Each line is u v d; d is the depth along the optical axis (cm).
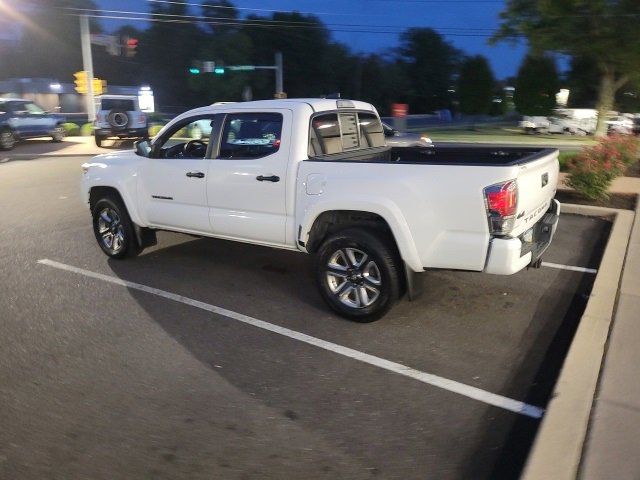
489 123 5916
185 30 7225
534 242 500
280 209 531
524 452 324
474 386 396
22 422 350
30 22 7125
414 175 449
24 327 494
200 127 625
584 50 1397
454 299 557
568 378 376
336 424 349
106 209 684
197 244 761
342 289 502
